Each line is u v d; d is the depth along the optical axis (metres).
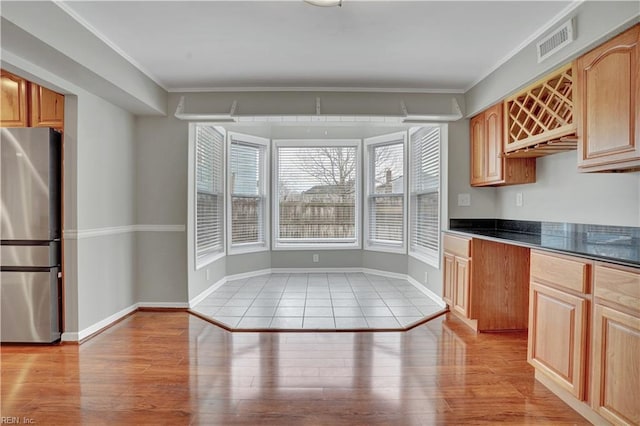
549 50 2.63
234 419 2.01
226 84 3.90
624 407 1.70
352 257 6.09
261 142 5.91
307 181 6.08
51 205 3.07
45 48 2.32
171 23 2.62
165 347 3.03
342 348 3.00
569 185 3.04
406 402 2.18
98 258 3.43
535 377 2.49
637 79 1.98
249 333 3.36
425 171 4.83
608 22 2.10
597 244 2.48
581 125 2.41
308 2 2.25
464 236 3.53
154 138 4.11
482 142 3.85
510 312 3.42
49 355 2.87
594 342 1.88
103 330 3.46
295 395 2.26
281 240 6.07
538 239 2.86
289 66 3.42
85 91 3.21
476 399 2.22
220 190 5.32
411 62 3.34
